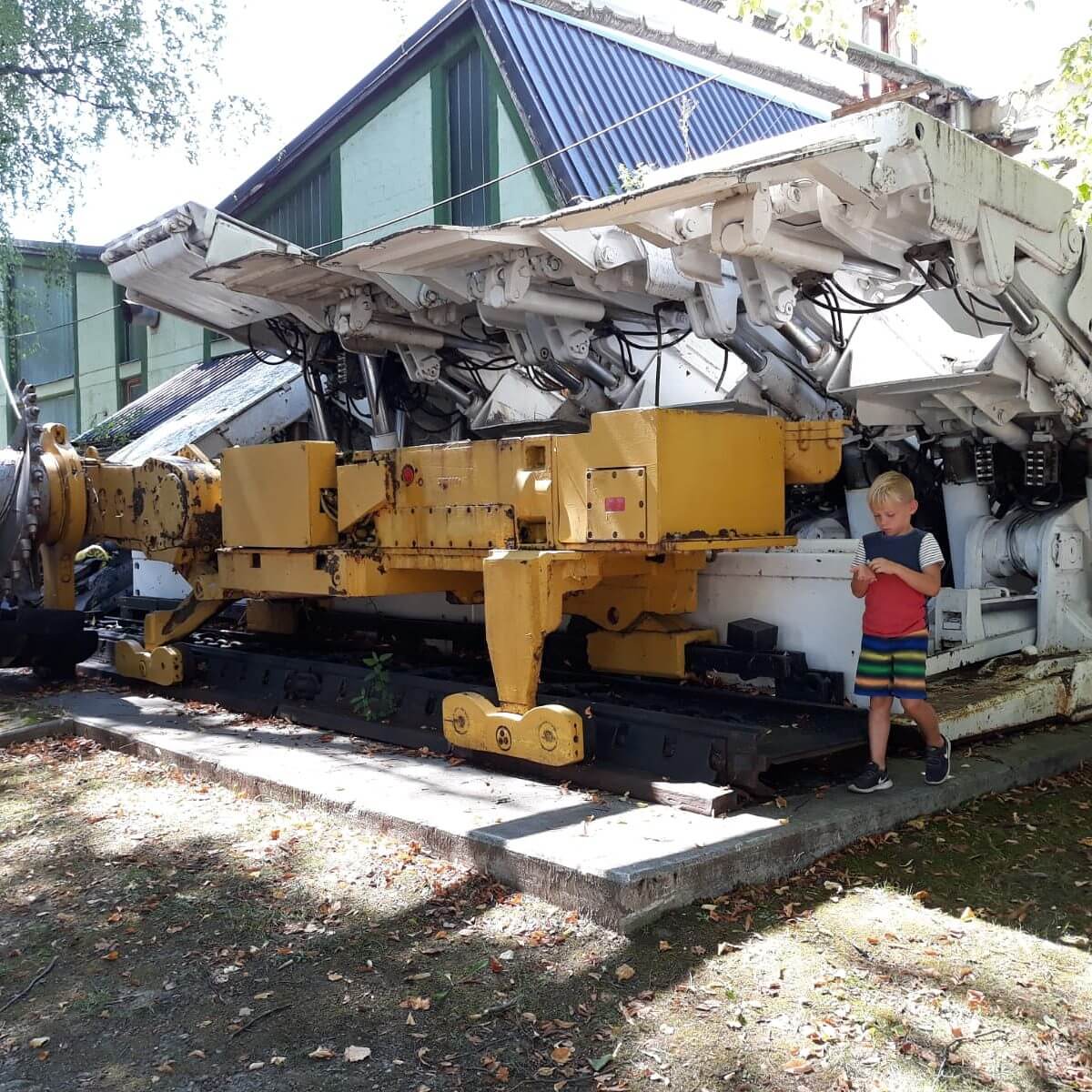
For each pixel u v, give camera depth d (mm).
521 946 3652
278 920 3947
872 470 7445
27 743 6711
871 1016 3158
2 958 3758
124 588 12172
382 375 9180
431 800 4809
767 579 5949
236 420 11484
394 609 8242
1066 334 5812
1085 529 6699
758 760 4570
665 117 12734
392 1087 2914
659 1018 3186
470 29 12258
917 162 4602
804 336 6617
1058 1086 2836
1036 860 4340
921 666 4707
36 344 18766
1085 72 7469
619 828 4285
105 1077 3016
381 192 13547
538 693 5719
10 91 12523
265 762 5625
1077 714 6203
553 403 8398
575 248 5961
